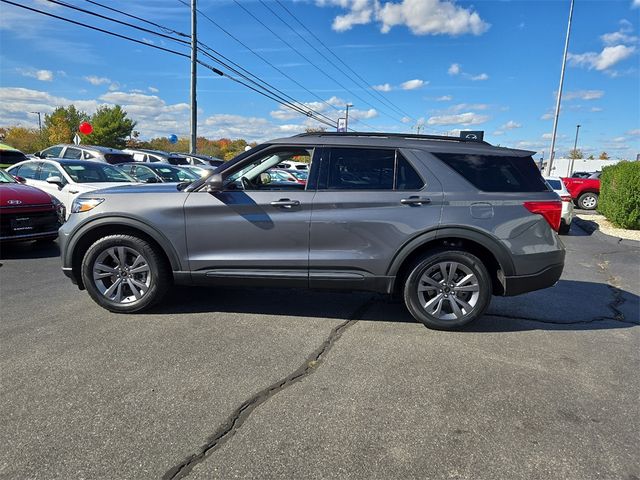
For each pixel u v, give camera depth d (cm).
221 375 337
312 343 399
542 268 430
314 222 425
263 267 437
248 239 434
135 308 458
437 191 422
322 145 438
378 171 432
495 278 445
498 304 530
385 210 421
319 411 292
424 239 420
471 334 431
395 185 428
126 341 392
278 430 271
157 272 452
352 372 347
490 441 265
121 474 231
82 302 495
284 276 436
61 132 5828
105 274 459
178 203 438
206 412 288
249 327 434
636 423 287
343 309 494
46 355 362
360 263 427
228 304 500
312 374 342
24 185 798
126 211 441
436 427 278
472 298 431
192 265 443
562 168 5403
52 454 245
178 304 495
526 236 423
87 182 938
